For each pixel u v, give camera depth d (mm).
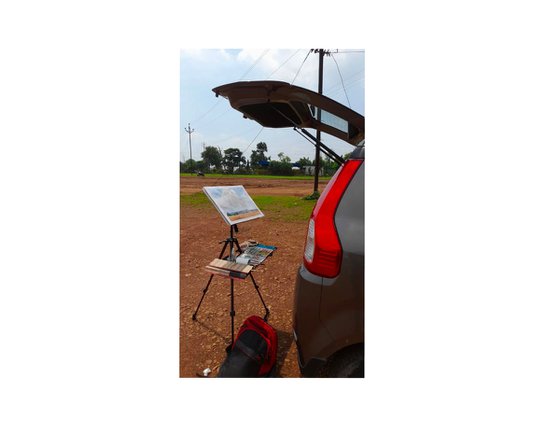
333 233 1344
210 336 2182
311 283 1371
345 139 2488
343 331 1364
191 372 1895
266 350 1835
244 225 5094
